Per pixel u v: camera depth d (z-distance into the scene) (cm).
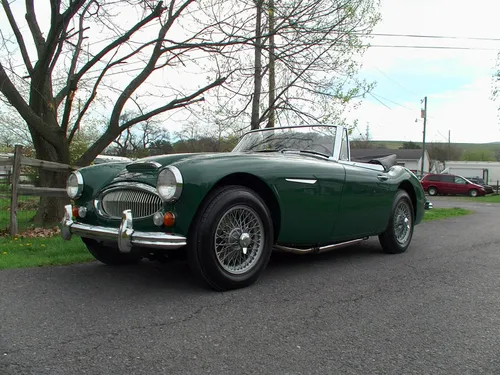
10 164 603
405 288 364
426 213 1180
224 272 331
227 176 342
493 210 1486
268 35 742
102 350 229
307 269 427
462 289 365
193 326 266
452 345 248
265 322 276
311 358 227
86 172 378
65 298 317
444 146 7944
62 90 814
